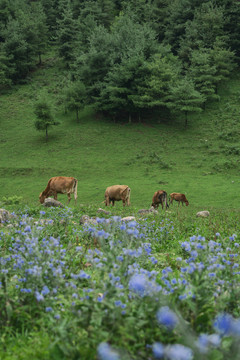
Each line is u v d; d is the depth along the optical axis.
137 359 2.52
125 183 45.59
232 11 95.62
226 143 61.16
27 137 68.75
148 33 86.81
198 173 49.53
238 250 6.43
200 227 10.90
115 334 2.70
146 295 2.91
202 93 77.94
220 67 82.25
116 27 99.06
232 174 48.53
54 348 2.85
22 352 2.93
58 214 10.58
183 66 91.00
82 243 7.27
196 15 98.06
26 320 3.40
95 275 4.60
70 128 71.75
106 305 2.83
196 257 3.75
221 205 33.53
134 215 14.48
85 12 122.12
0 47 99.38
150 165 53.94
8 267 4.13
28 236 4.46
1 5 126.69
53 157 59.00
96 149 61.94
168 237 9.13
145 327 2.86
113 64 78.56
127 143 64.06
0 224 8.75
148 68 72.50
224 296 3.22
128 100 72.88
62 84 93.62
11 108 83.62
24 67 100.12
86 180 48.28
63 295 3.58
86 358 2.64
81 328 2.90
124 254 3.36
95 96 79.62
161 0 117.38
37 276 3.49
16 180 48.69
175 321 2.31
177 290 3.15
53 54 117.75
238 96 79.56
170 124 72.12
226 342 2.18
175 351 1.83
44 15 126.06
